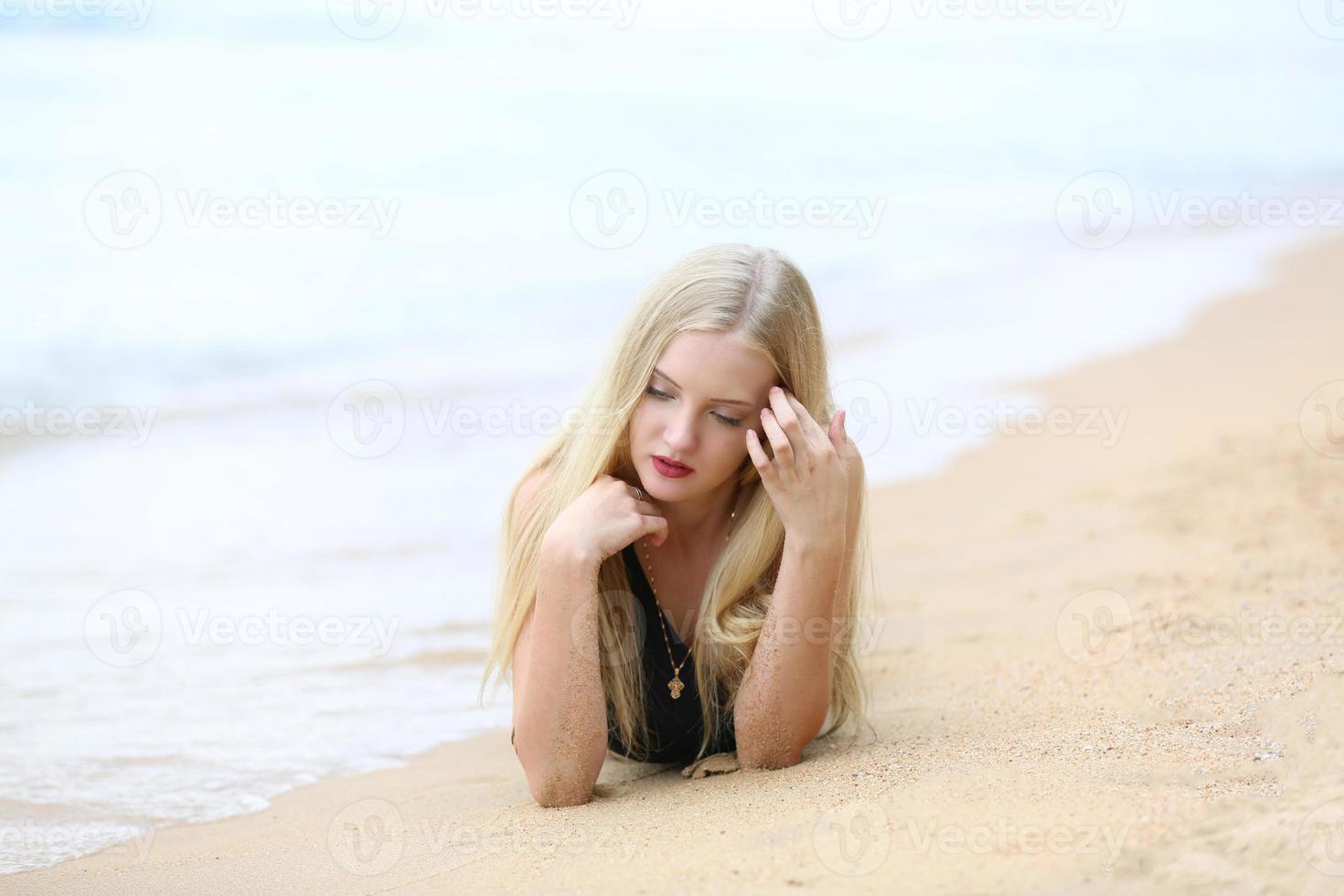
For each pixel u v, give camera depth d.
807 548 4.08
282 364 13.34
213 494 9.50
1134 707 4.25
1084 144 22.36
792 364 4.18
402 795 4.62
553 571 4.03
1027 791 3.40
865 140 22.20
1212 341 11.57
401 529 8.61
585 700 4.02
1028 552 6.80
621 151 20.89
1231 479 7.40
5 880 3.86
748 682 4.17
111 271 15.27
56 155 18.56
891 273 15.81
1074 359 11.52
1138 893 2.71
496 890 3.23
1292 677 4.21
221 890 3.62
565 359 13.12
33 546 8.37
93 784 4.89
